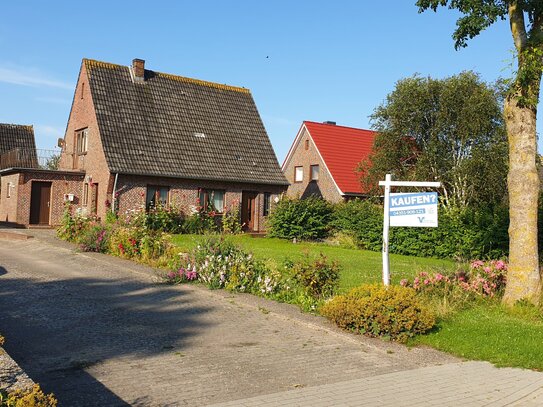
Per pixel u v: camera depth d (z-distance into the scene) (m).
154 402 5.62
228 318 9.58
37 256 17.16
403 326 8.49
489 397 6.08
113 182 25.84
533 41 10.38
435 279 11.36
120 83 29.20
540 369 7.25
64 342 7.84
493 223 20.86
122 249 16.48
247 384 6.30
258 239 26.92
